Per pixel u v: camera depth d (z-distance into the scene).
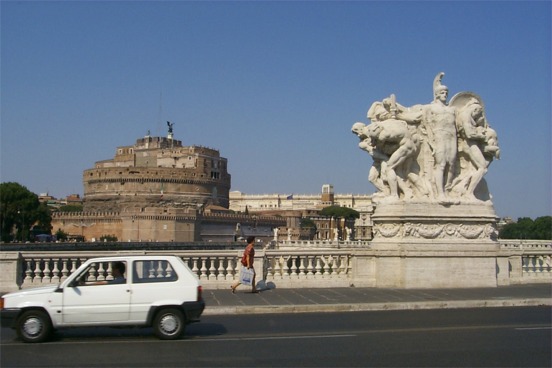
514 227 140.38
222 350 13.13
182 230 158.00
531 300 20.44
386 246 23.91
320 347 13.44
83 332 15.46
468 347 13.45
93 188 199.38
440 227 23.95
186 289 14.41
